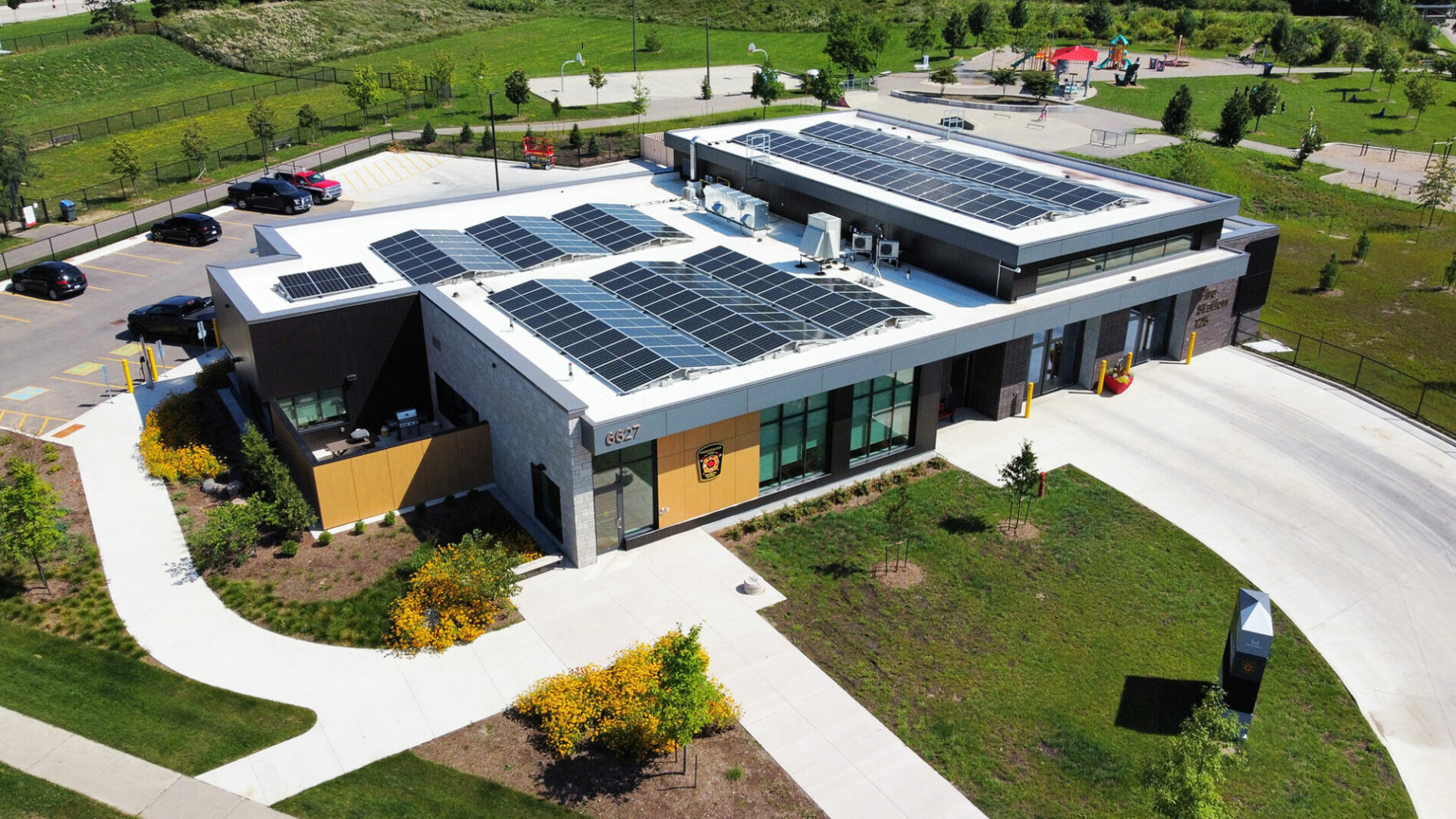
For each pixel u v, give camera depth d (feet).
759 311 108.27
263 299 112.16
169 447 110.52
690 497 97.14
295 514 92.07
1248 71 339.16
